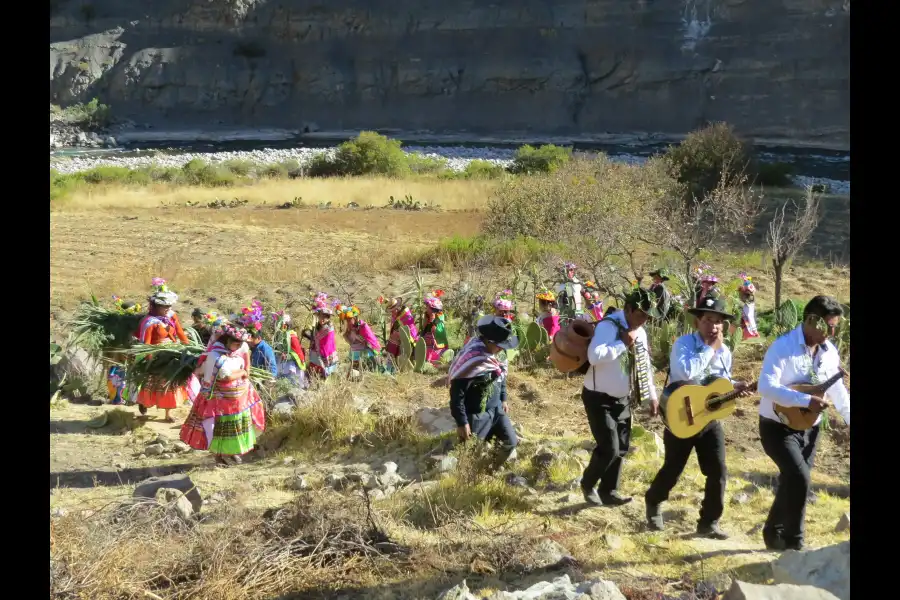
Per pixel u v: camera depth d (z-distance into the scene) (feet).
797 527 17.72
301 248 83.87
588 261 56.75
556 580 15.81
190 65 337.31
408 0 336.70
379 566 17.72
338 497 20.93
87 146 287.07
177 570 17.15
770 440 17.67
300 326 49.16
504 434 23.95
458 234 92.12
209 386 26.68
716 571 17.17
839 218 103.09
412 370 37.50
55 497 23.00
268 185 146.30
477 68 328.49
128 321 35.09
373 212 111.04
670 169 105.60
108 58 336.70
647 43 312.50
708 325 18.93
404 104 333.42
